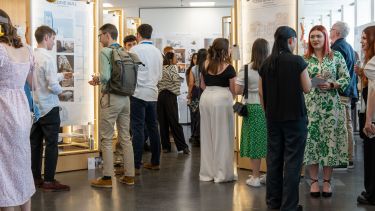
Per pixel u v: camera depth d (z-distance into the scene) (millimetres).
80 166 6227
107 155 5195
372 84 4098
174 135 7719
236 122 6457
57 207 4434
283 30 3975
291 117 3857
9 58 3133
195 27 13461
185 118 13086
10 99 3176
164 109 7766
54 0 5801
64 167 6094
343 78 4559
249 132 5168
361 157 7191
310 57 4629
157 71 5887
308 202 4531
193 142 8742
